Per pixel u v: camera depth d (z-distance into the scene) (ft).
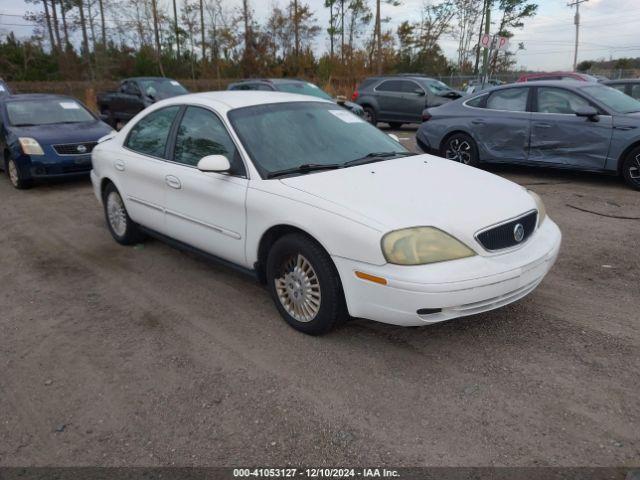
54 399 10.75
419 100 51.90
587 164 26.58
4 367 11.98
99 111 65.10
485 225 11.27
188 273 17.06
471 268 10.82
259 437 9.43
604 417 9.58
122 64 128.98
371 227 10.89
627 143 25.08
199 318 13.94
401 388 10.64
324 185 12.41
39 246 20.44
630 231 19.80
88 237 21.25
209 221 14.58
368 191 12.06
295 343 12.48
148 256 18.76
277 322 13.55
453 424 9.55
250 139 14.02
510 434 9.24
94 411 10.33
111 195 19.58
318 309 12.14
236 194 13.50
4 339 13.24
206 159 13.37
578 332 12.53
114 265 18.02
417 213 11.21
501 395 10.30
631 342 12.01
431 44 131.54
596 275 15.88
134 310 14.57
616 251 17.81
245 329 13.25
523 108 28.68
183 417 10.03
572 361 11.35
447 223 11.07
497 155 29.71
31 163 29.04
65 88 109.91
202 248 15.43
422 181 12.81
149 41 138.00
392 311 10.87
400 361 11.58
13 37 125.49
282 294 13.15
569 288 15.01
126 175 17.89
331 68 111.75
